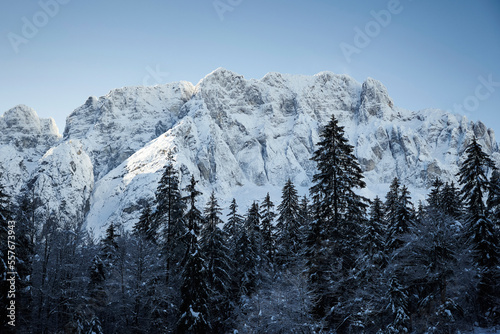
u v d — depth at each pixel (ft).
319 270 97.50
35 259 160.45
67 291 152.97
